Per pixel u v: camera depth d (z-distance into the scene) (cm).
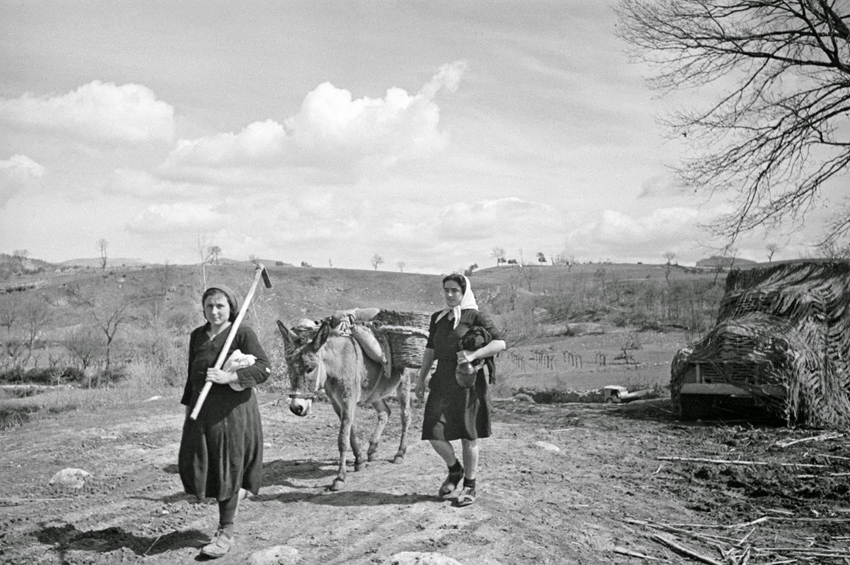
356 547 561
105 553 553
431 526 603
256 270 583
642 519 682
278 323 709
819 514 711
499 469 852
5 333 6247
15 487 760
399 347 823
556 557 557
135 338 3638
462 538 576
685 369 1323
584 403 1762
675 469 912
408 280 14925
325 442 1073
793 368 1212
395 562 516
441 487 692
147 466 864
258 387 1775
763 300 1373
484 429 660
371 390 812
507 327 3731
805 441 1074
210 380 516
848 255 1705
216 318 545
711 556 591
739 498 774
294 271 15150
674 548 600
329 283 14075
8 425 1258
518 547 568
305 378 689
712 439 1132
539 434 1162
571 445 1068
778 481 841
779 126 1747
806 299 1332
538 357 5581
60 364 3741
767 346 1234
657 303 10075
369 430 1191
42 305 8744
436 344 669
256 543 577
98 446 987
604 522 660
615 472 886
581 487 788
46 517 646
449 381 657
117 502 697
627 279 15662
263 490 743
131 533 603
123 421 1191
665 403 1595
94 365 3456
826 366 1267
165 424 1164
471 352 642
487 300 10625
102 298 10281
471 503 662
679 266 18525
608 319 9006
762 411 1395
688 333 6725
